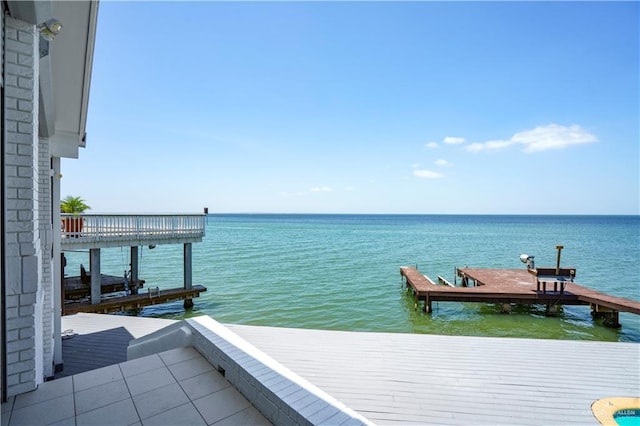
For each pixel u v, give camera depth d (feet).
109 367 10.69
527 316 33.50
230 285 45.06
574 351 16.98
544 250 85.30
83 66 11.94
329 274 52.44
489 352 16.87
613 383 13.61
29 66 8.24
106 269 60.49
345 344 18.01
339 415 7.01
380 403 12.08
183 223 39.04
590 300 31.71
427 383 13.58
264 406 8.23
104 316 26.50
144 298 34.30
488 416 11.26
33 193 8.36
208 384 9.72
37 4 7.63
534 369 14.89
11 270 7.99
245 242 103.65
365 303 37.22
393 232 152.97
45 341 15.35
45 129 14.57
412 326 30.71
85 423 7.77
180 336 12.57
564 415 11.35
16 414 7.93
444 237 125.59
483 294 33.83
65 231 31.68
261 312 34.06
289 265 60.64
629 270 56.44
